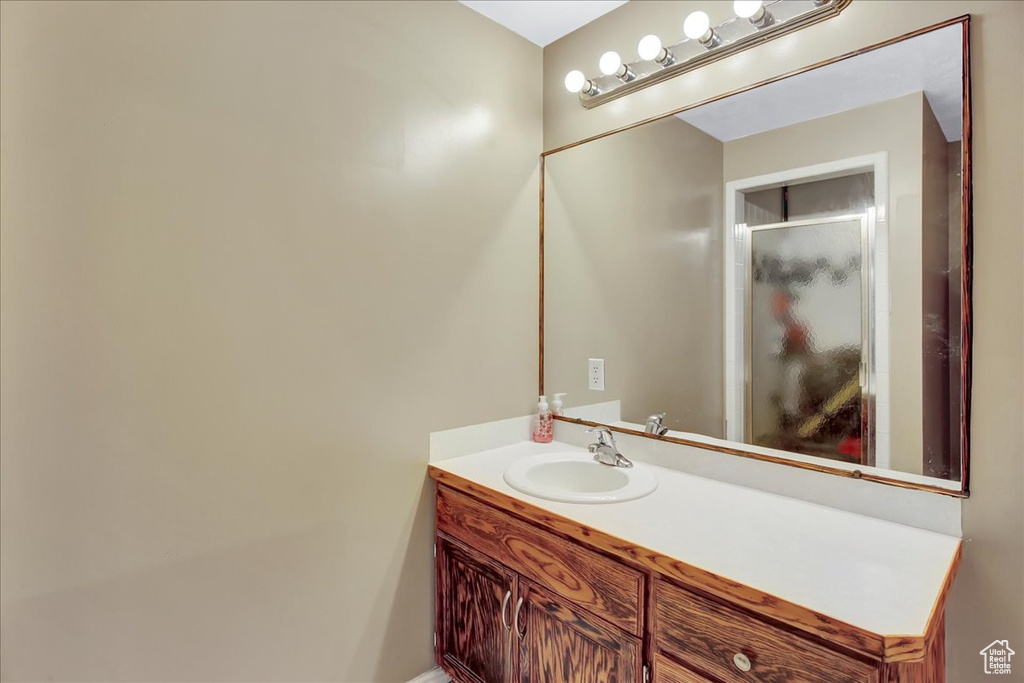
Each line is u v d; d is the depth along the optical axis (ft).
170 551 3.87
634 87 5.63
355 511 4.93
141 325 3.71
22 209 3.28
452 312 5.68
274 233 4.34
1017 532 3.48
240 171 4.15
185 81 3.87
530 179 6.52
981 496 3.60
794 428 4.56
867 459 4.14
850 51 4.18
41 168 3.33
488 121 6.01
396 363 5.21
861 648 2.61
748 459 4.83
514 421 6.38
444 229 5.58
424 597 5.53
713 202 5.05
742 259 4.86
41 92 3.32
